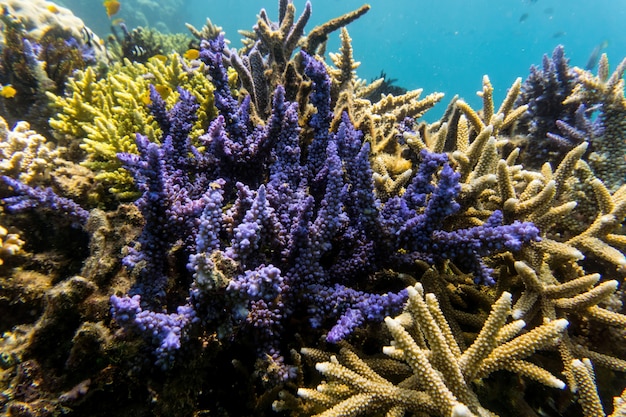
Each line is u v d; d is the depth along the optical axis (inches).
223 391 13.4
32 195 16.0
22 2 39.1
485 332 10.7
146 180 13.5
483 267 12.8
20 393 10.9
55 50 34.7
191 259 10.1
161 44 64.6
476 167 16.6
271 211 12.6
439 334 10.5
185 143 17.2
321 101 17.2
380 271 14.9
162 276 12.9
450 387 10.4
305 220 12.3
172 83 30.4
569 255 14.4
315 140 17.8
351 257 14.3
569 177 17.8
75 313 12.1
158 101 16.9
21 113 28.3
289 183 16.2
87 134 23.0
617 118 21.2
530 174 18.3
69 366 11.2
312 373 13.4
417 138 19.9
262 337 12.2
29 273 15.3
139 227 15.0
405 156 22.4
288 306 12.6
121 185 19.9
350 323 11.4
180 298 13.5
